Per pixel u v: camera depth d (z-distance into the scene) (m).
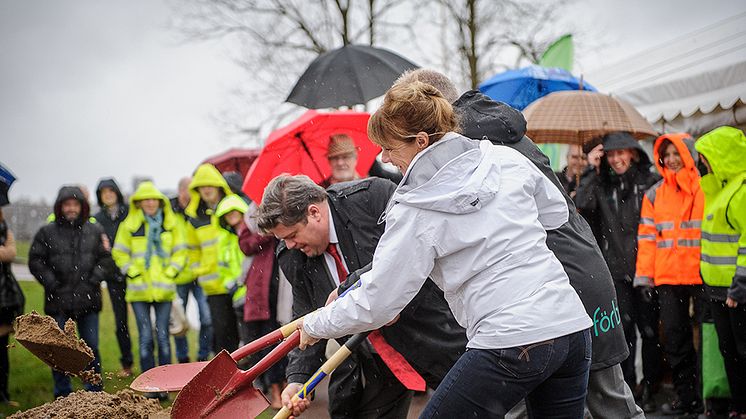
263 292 5.99
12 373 7.12
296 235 3.30
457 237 2.45
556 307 2.43
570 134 6.80
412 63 7.00
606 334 3.05
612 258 5.69
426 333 3.27
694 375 5.38
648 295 5.48
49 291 6.25
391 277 2.51
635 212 5.65
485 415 2.46
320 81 6.41
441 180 2.46
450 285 2.52
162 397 6.02
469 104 3.21
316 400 6.11
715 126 6.38
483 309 2.45
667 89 6.82
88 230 6.43
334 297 3.14
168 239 6.78
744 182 4.76
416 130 2.60
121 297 6.91
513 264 2.45
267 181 5.54
